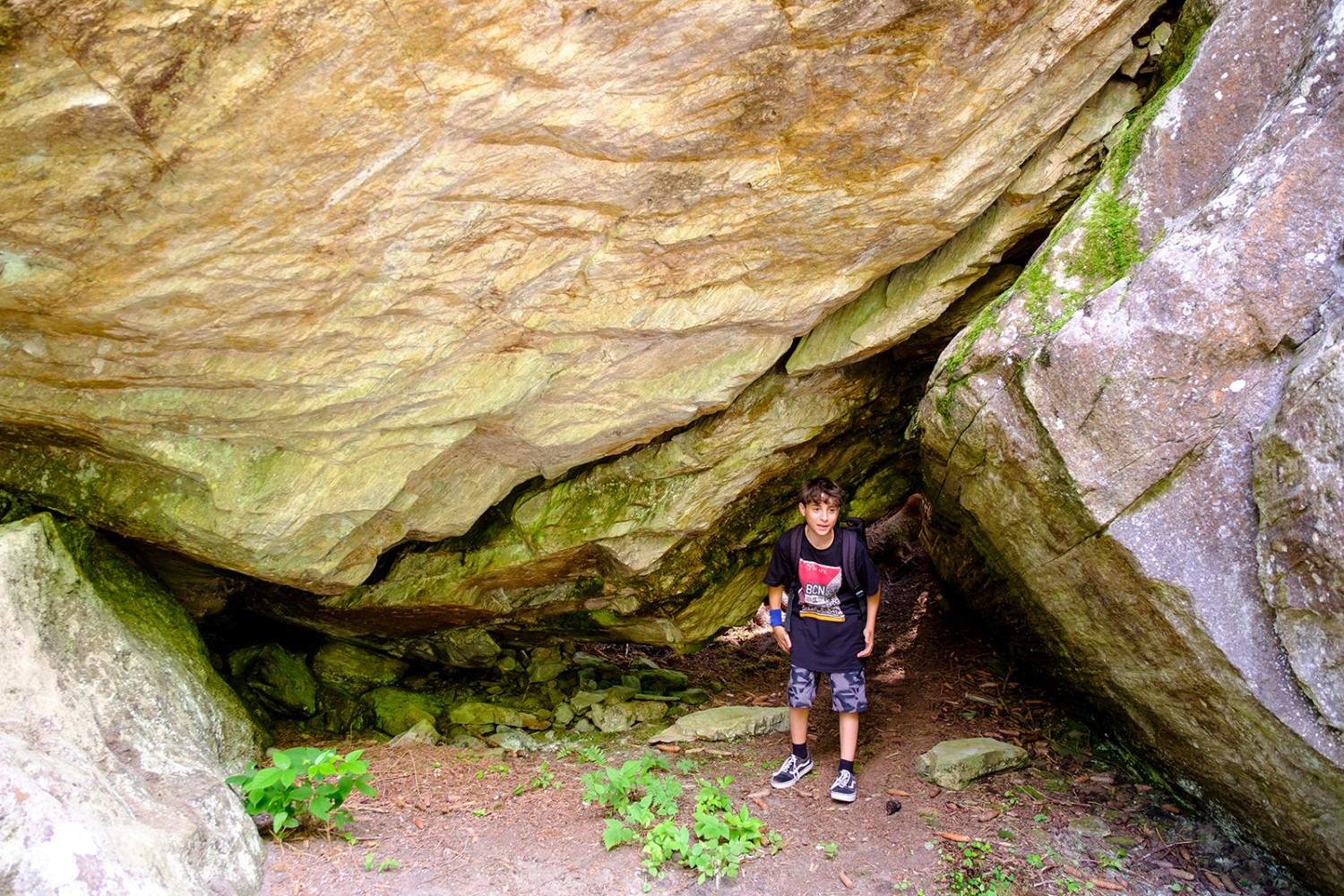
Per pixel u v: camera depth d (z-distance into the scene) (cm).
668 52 287
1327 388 267
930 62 316
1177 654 324
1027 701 535
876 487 611
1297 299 292
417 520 456
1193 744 353
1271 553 288
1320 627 278
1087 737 479
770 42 293
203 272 292
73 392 338
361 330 339
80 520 388
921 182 363
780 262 391
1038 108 360
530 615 595
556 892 323
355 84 260
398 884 320
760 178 343
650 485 511
